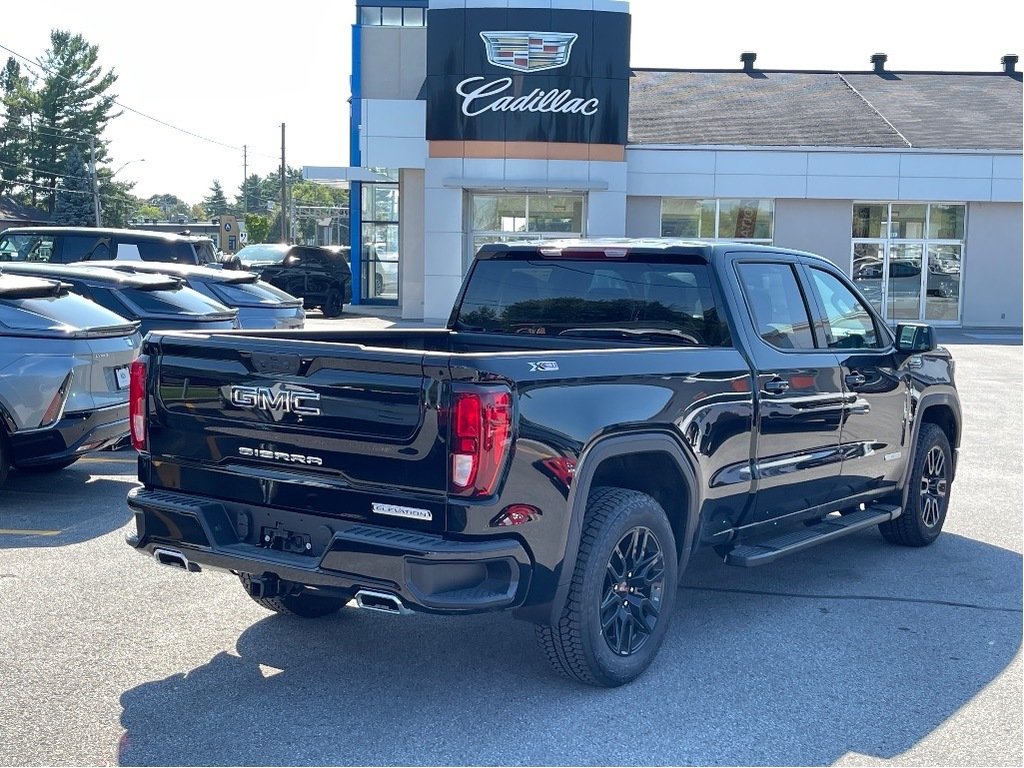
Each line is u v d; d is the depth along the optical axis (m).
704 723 4.64
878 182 29.17
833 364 6.38
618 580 4.98
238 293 14.35
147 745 4.36
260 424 4.72
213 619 5.89
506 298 6.53
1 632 5.62
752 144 29.05
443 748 4.37
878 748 4.43
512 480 4.34
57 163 76.94
